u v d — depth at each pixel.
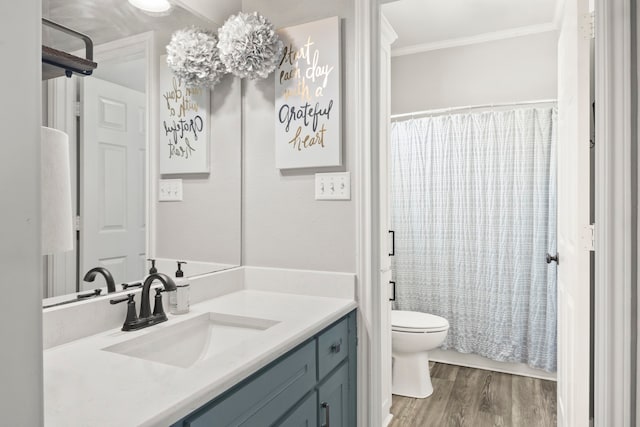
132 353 1.26
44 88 1.17
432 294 3.18
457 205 3.09
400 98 3.47
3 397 0.45
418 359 2.69
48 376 0.98
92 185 1.31
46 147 0.81
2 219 0.45
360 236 1.75
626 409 1.35
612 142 1.37
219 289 1.83
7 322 0.45
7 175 0.45
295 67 1.83
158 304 1.43
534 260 2.86
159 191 1.58
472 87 3.22
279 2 1.93
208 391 0.92
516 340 2.93
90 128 1.30
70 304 1.24
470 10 2.80
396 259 3.27
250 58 1.75
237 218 1.96
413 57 3.42
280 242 1.91
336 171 1.80
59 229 0.84
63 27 1.22
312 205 1.84
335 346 1.55
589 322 1.59
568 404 1.80
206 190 1.80
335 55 1.75
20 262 0.46
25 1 0.47
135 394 0.88
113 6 1.40
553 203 2.80
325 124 1.78
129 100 1.45
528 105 3.02
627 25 1.35
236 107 1.95
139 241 1.50
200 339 1.51
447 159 3.11
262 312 1.55
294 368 1.28
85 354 1.13
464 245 3.07
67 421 0.77
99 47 1.34
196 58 1.75
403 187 3.24
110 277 1.38
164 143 1.61
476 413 2.44
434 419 2.38
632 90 1.36
